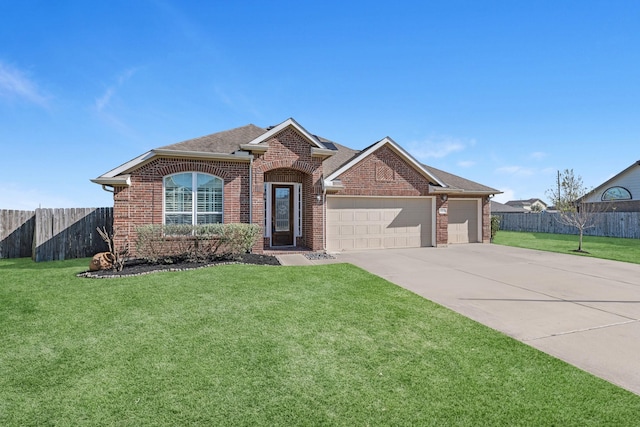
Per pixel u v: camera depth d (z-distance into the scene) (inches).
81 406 136.3
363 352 188.7
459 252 588.4
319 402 140.7
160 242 442.0
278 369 168.4
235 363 174.1
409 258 514.6
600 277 388.5
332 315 247.8
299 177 594.9
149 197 487.5
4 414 131.1
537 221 1211.9
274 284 332.2
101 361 175.0
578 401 141.8
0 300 276.8
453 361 178.5
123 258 440.5
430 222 673.6
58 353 183.9
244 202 530.3
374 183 619.8
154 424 125.6
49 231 519.2
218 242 464.1
